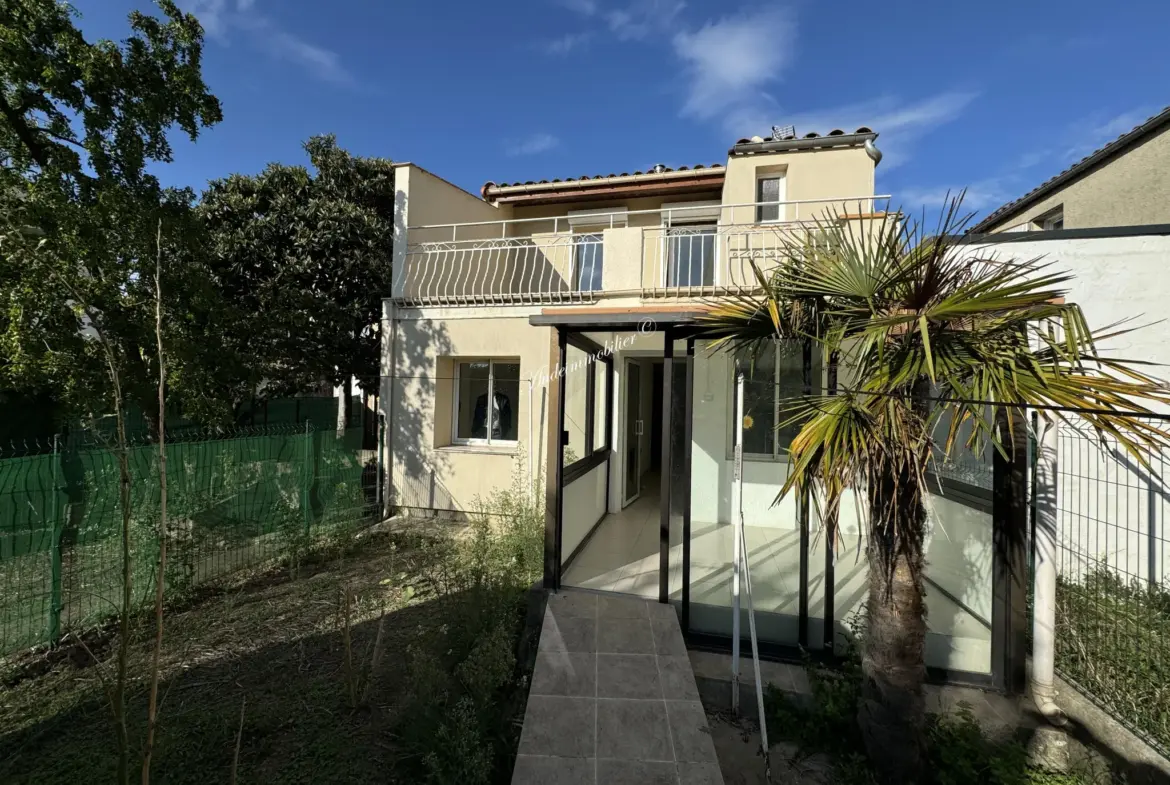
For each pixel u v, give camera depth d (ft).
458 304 25.81
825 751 9.64
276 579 17.85
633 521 20.49
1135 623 9.98
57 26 19.93
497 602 12.65
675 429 16.21
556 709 9.48
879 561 8.79
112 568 14.02
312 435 21.58
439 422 26.23
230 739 9.38
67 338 20.24
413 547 21.24
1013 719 10.18
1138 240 14.37
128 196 21.56
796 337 9.90
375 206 40.34
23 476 12.50
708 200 32.63
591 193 33.01
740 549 10.66
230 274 33.01
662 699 9.75
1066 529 13.05
